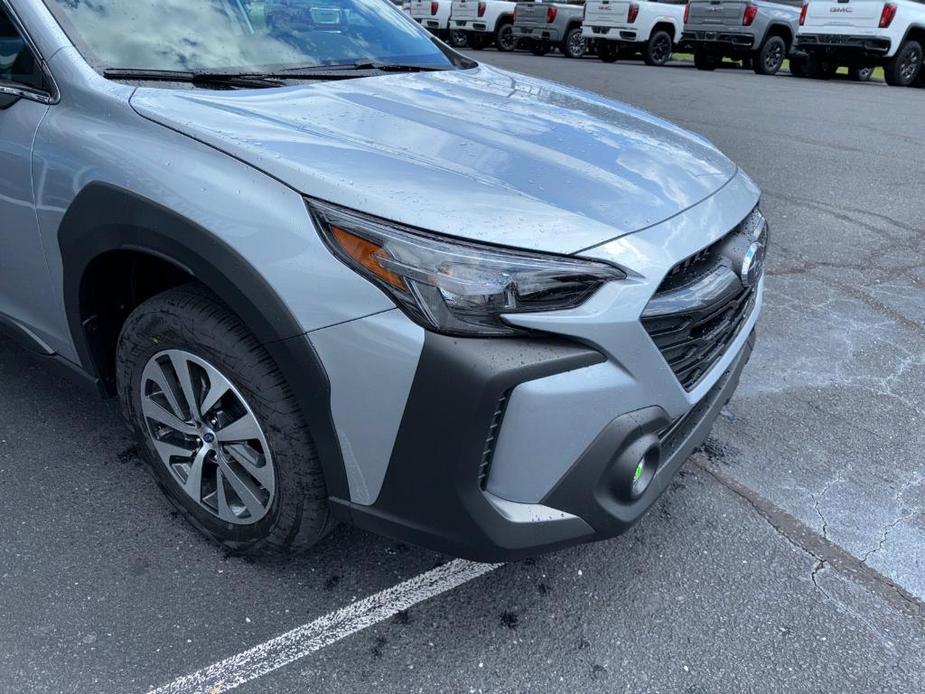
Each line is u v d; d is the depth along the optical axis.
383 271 1.75
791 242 5.31
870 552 2.57
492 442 1.80
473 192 1.90
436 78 2.90
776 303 4.40
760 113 9.91
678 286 1.98
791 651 2.18
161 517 2.55
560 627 2.21
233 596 2.26
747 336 2.56
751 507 2.76
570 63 16.48
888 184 6.72
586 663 2.10
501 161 2.11
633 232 1.92
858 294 4.54
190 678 2.00
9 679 1.96
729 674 2.10
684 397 2.03
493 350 1.72
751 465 3.00
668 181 2.24
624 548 2.53
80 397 3.21
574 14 17.98
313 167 1.88
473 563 2.43
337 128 2.17
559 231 1.83
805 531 2.65
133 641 2.09
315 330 1.82
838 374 3.68
